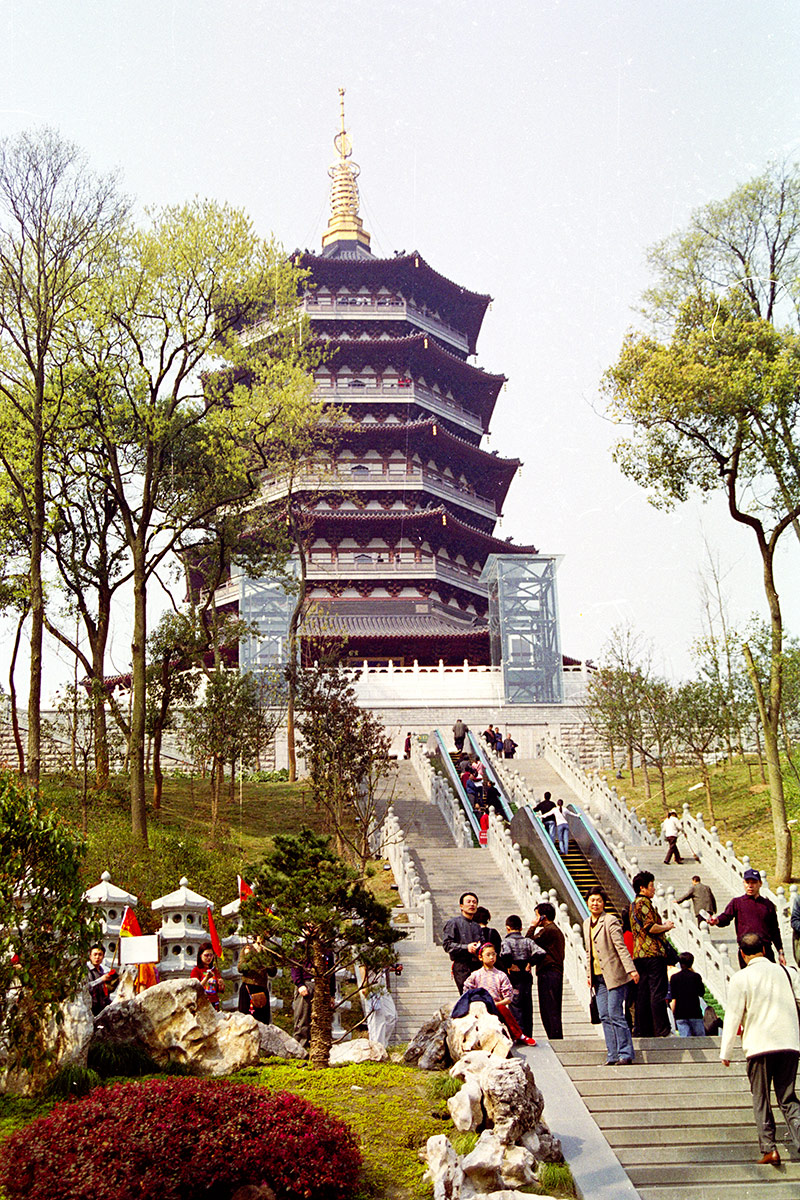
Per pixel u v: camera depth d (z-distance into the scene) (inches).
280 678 1987.0
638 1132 477.4
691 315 1327.5
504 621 2361.0
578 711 2269.9
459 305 2940.5
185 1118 401.4
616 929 548.1
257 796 1670.8
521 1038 534.3
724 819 1620.3
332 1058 581.3
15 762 1861.5
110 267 1373.0
